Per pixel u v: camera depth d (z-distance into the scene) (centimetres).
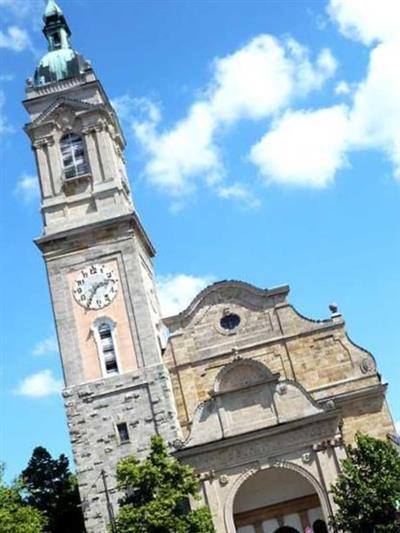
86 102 6994
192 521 5025
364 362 6166
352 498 4991
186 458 5619
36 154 6919
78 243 6575
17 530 5541
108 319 6353
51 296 6462
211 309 6438
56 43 7544
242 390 5800
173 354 6350
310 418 5619
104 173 6788
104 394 6128
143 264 6775
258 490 5969
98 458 5966
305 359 6228
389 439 5897
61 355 6291
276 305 6391
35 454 7431
